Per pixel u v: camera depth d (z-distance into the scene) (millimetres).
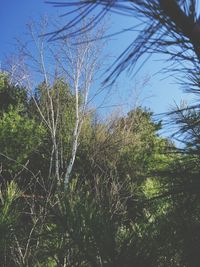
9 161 13422
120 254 1834
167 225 1973
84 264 2135
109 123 17000
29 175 13922
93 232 1939
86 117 16969
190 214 1880
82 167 14586
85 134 16109
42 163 14875
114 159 14141
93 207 2242
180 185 1705
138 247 1860
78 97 17438
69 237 2080
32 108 17406
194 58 1553
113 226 2023
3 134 13703
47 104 15938
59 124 16375
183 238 1854
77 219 2045
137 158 13719
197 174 1696
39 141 14516
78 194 2510
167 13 1305
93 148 15156
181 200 1831
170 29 1332
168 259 1871
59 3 1197
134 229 2072
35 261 4230
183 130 1761
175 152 1856
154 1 1296
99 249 1866
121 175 13516
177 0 1303
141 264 1815
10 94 17406
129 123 16750
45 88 17219
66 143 15531
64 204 2195
